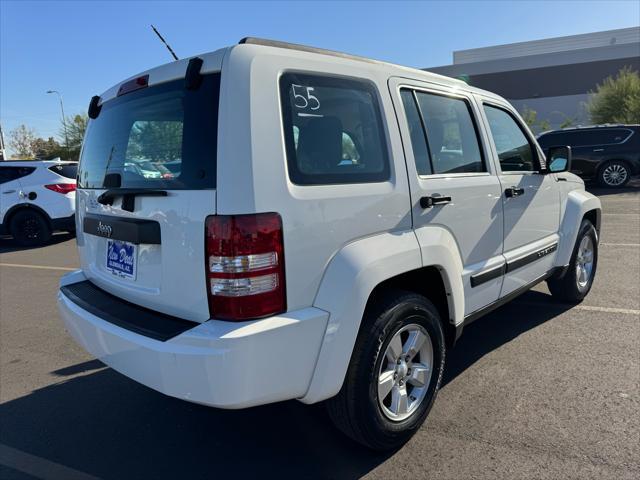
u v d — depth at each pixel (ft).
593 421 9.45
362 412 8.13
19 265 27.55
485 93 12.04
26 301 19.84
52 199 33.50
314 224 7.34
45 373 12.94
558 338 13.46
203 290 7.12
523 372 11.57
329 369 7.52
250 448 9.34
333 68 8.16
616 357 12.12
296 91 7.56
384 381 8.59
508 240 11.85
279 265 6.99
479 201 10.57
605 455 8.46
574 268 15.43
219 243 6.81
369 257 7.89
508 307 16.22
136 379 7.66
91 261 10.27
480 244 10.75
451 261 9.59
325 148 7.79
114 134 9.25
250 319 6.84
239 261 6.74
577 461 8.34
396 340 8.72
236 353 6.59
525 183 12.42
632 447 8.63
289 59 7.58
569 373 11.41
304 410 10.64
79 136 140.87
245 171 6.81
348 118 8.22
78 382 12.37
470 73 162.40
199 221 7.04
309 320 7.22
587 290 16.47
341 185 7.79
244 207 6.77
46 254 30.83
